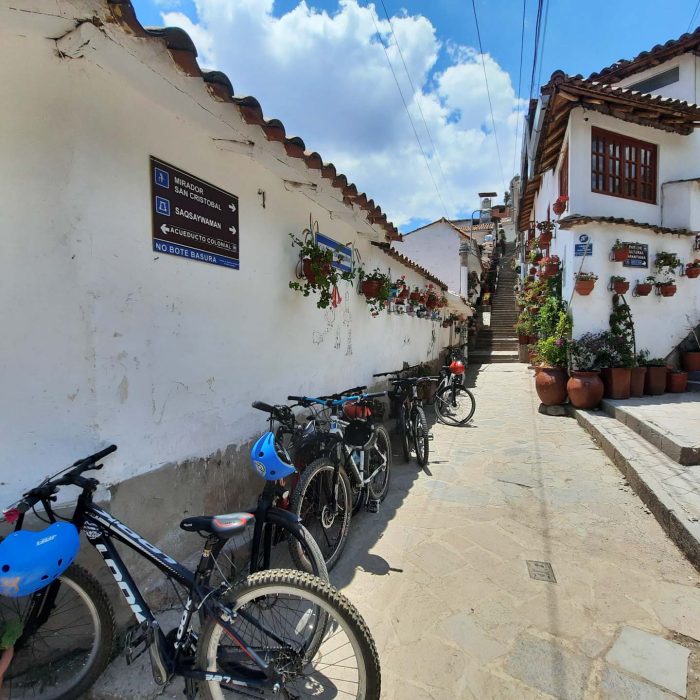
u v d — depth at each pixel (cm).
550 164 969
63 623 204
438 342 1267
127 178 223
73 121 199
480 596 266
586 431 651
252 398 330
